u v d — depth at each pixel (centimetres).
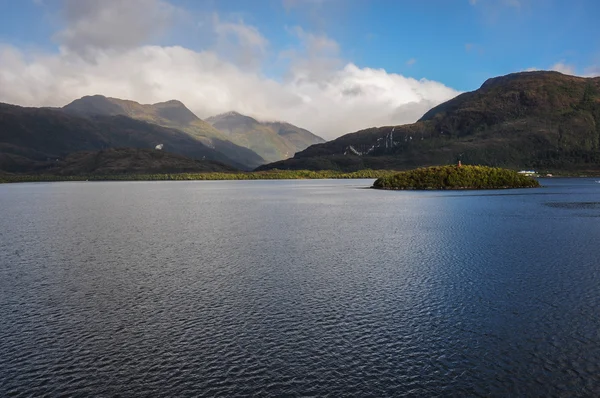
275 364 2462
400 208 12200
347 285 3947
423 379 2297
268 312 3250
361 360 2498
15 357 2570
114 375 2362
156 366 2453
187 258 5197
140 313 3253
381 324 3002
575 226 8038
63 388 2242
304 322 3047
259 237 6881
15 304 3491
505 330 2892
